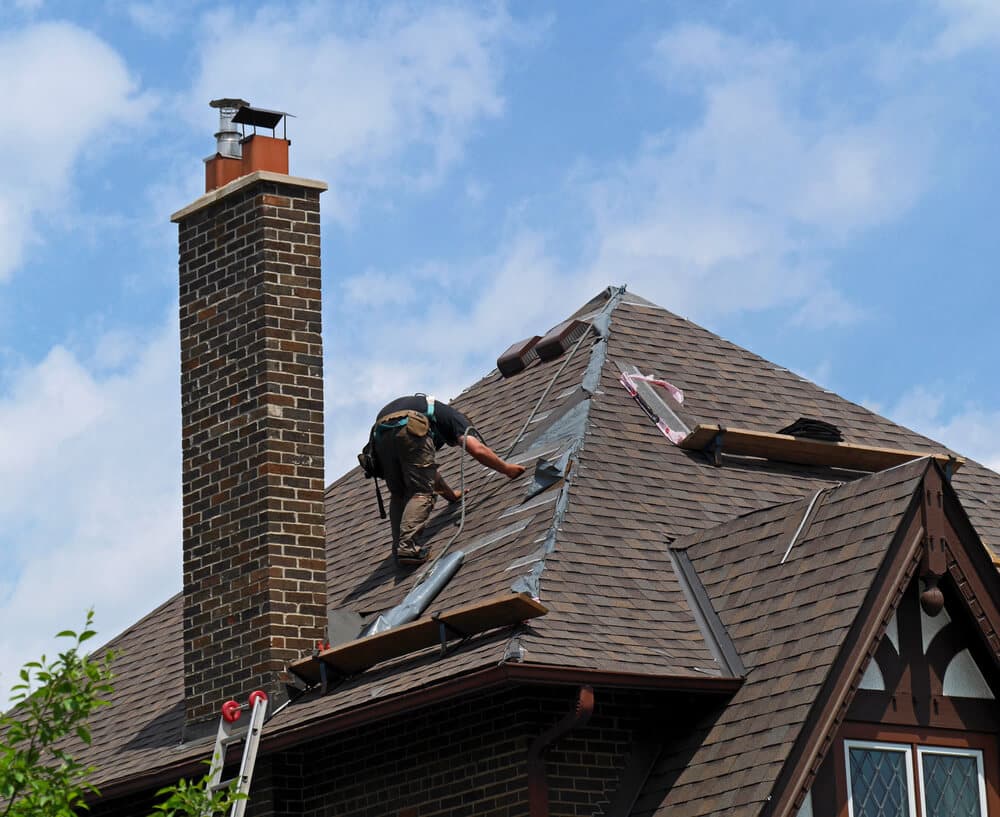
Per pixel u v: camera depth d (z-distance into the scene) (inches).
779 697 634.2
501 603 653.9
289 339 820.0
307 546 799.1
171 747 799.1
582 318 944.9
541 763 649.0
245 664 783.7
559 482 767.7
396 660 715.4
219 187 854.5
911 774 646.5
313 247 837.2
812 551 684.7
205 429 836.0
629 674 641.0
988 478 900.0
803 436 844.6
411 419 813.9
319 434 817.5
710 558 730.2
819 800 628.1
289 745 709.9
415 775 698.2
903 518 650.8
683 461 810.8
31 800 554.9
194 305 854.5
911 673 657.0
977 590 659.4
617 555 725.3
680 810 630.5
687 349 917.8
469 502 823.7
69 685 559.8
